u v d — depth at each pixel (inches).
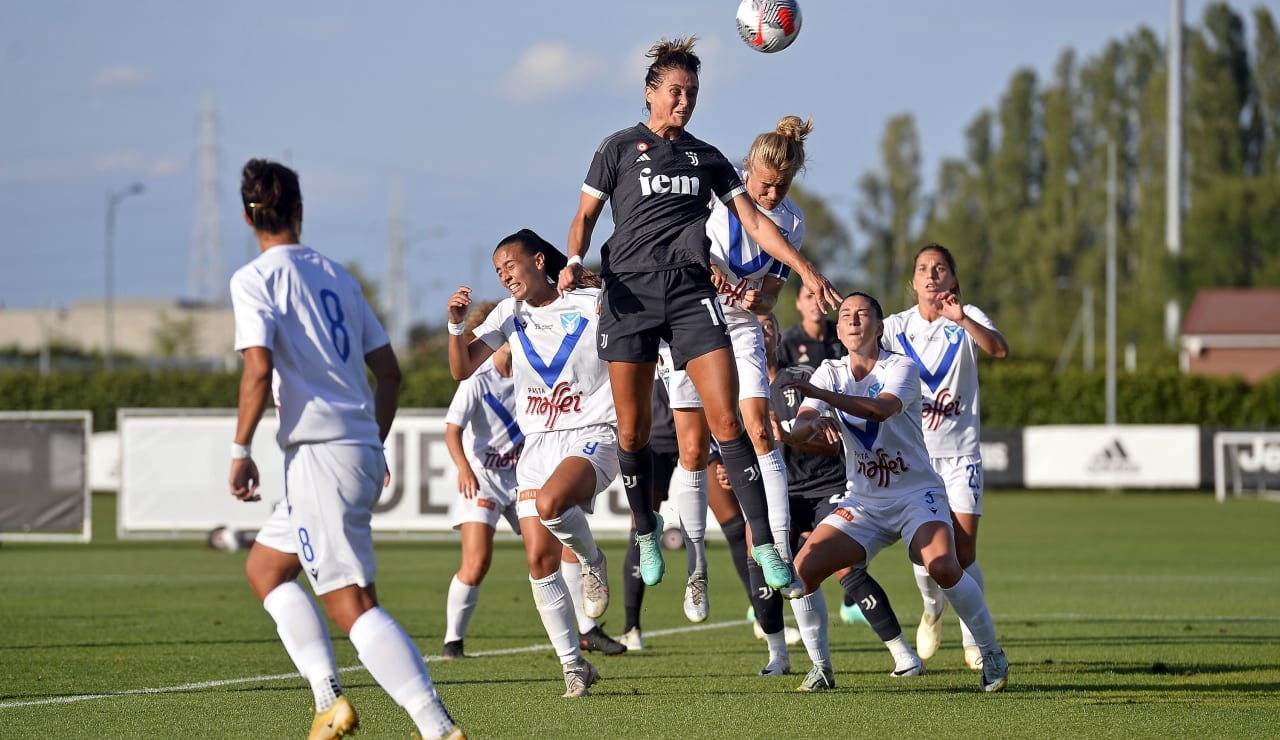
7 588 1295.5
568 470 657.6
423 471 1721.2
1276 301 5423.2
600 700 646.5
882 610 727.7
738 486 618.5
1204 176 6973.4
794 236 678.5
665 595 1263.5
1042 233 7677.2
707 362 600.7
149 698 654.5
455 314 676.7
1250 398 3713.1
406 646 466.9
